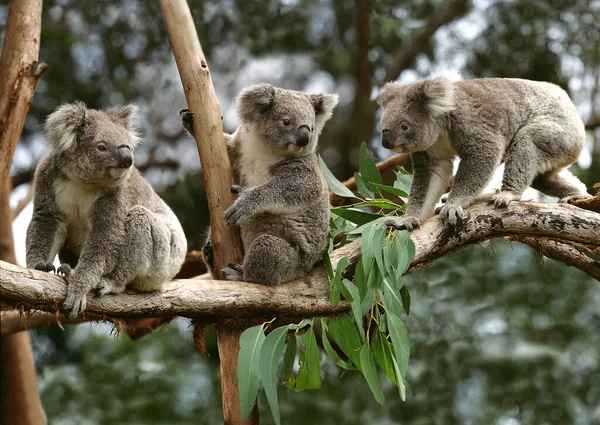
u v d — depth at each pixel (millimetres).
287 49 14266
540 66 14047
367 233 6102
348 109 15555
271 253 6156
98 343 12242
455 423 10734
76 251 6195
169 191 13867
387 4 14188
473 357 10953
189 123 6566
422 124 7531
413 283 11812
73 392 11180
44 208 5887
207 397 11930
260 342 5551
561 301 11695
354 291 5875
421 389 10984
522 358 10820
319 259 6605
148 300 5562
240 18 13711
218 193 6414
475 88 7754
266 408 11023
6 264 5031
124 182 5945
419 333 11414
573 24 13852
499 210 6582
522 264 12148
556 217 6488
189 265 9367
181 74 6508
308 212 6688
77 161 5812
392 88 7980
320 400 10945
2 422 10539
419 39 14305
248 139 7023
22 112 7449
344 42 14914
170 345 12383
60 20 13672
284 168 6809
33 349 13750
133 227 5625
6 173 7438
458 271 11930
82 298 5234
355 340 6141
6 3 13414
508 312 11508
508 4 14039
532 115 7867
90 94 13773
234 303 5844
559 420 10680
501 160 7695
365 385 11273
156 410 11016
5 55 7473
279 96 7020
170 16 6531
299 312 6098
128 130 6320
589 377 11055
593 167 13234
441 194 7852
